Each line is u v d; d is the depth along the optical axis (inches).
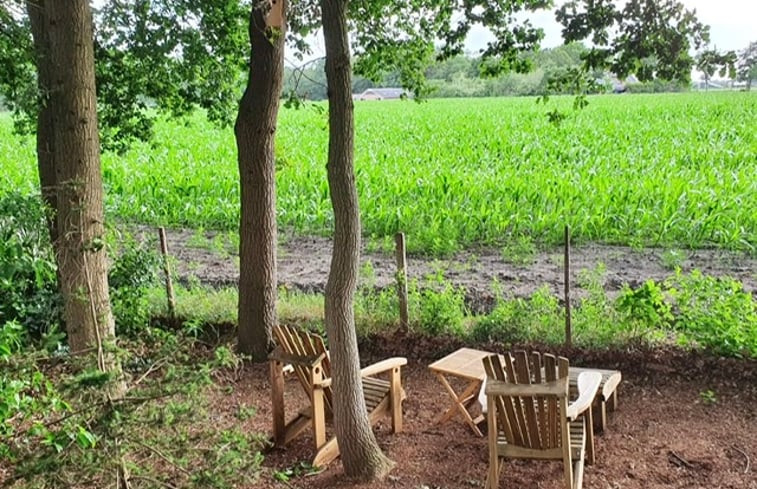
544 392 146.0
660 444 188.2
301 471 178.4
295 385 243.6
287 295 312.5
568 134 863.7
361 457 171.2
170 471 137.4
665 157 669.9
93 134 195.3
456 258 397.7
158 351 146.0
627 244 416.5
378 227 455.8
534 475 173.3
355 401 169.6
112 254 281.9
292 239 460.1
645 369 233.6
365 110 1485.0
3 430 121.4
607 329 246.8
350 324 167.3
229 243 454.9
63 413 127.6
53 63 191.2
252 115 245.9
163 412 118.8
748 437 190.1
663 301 260.5
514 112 1300.4
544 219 430.0
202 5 297.9
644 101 1544.0
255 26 236.8
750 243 392.8
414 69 323.0
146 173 629.6
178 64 317.7
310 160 690.2
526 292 323.3
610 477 171.2
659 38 223.6
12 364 121.0
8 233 183.5
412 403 222.8
